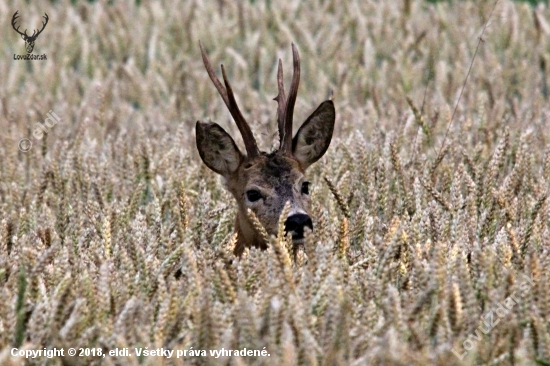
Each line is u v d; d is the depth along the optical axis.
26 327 14.96
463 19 39.78
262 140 25.83
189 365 14.09
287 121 20.78
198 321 14.42
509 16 37.59
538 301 15.14
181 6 44.12
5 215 21.17
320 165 23.42
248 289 16.12
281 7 42.12
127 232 19.30
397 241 16.06
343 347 13.66
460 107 30.12
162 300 15.74
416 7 41.66
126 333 14.23
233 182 20.59
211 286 16.25
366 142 25.73
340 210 21.00
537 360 14.34
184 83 34.16
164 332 14.78
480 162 23.72
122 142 24.91
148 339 14.03
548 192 20.91
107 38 40.56
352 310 15.05
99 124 28.84
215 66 37.56
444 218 19.03
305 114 30.64
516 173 20.64
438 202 20.11
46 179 22.27
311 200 20.69
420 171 22.77
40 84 36.50
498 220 19.38
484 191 20.36
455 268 15.95
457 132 26.52
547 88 34.50
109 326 14.71
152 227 19.53
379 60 39.03
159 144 26.78
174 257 16.77
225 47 38.56
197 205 20.91
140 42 39.06
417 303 14.38
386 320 14.64
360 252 18.20
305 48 37.28
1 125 29.89
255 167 20.25
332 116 21.22
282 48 39.06
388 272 16.02
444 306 14.46
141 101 33.53
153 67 36.59
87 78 37.09
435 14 40.19
